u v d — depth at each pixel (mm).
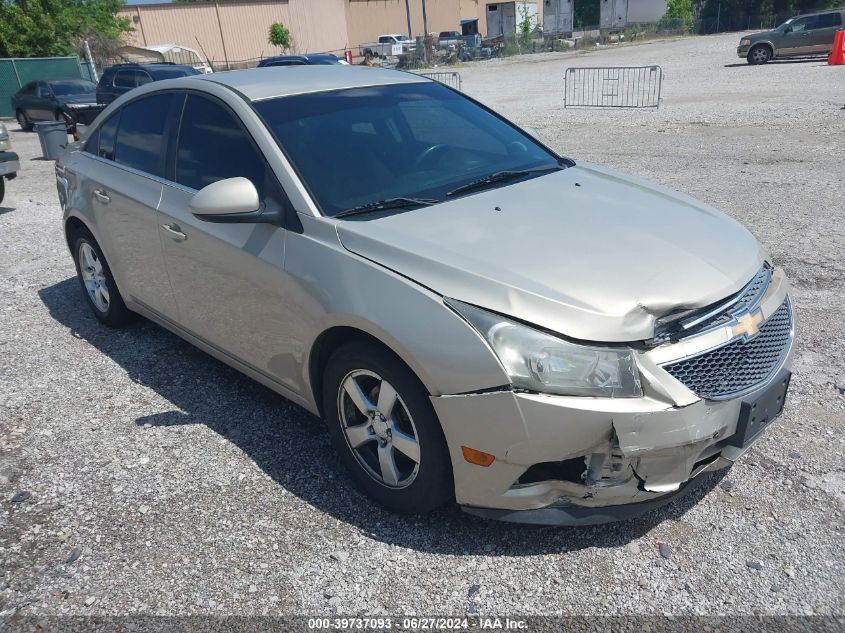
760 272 3018
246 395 4137
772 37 25250
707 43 42531
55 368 4582
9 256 7215
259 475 3377
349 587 2693
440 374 2576
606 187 3604
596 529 2939
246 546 2918
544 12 52656
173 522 3076
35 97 20062
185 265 3826
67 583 2758
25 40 29922
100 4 38438
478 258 2727
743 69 24344
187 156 3885
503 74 29672
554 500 2652
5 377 4480
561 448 2482
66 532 3033
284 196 3230
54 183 11609
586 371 2441
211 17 46656
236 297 3506
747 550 2787
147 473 3424
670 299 2541
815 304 5000
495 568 2758
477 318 2539
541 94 20750
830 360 4211
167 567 2820
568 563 2768
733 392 2594
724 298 2688
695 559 2758
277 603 2635
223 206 3088
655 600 2580
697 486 2990
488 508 2725
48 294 6016
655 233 3004
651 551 2809
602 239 2908
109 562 2857
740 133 12297
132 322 5215
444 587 2678
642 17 61281
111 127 4719
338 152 3443
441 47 43844
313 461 3475
